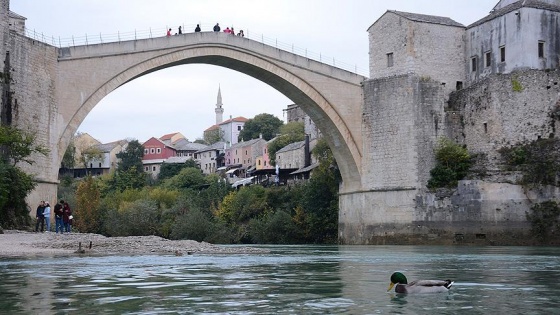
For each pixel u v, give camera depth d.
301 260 28.73
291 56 59.28
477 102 56.59
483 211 53.09
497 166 54.09
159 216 86.94
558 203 50.22
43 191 47.78
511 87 54.50
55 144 49.50
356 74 60.53
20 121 45.66
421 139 57.19
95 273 19.31
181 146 179.75
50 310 12.26
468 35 60.66
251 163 138.12
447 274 21.14
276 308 12.66
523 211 51.34
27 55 46.44
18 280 17.19
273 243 72.06
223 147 160.88
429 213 55.69
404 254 36.00
